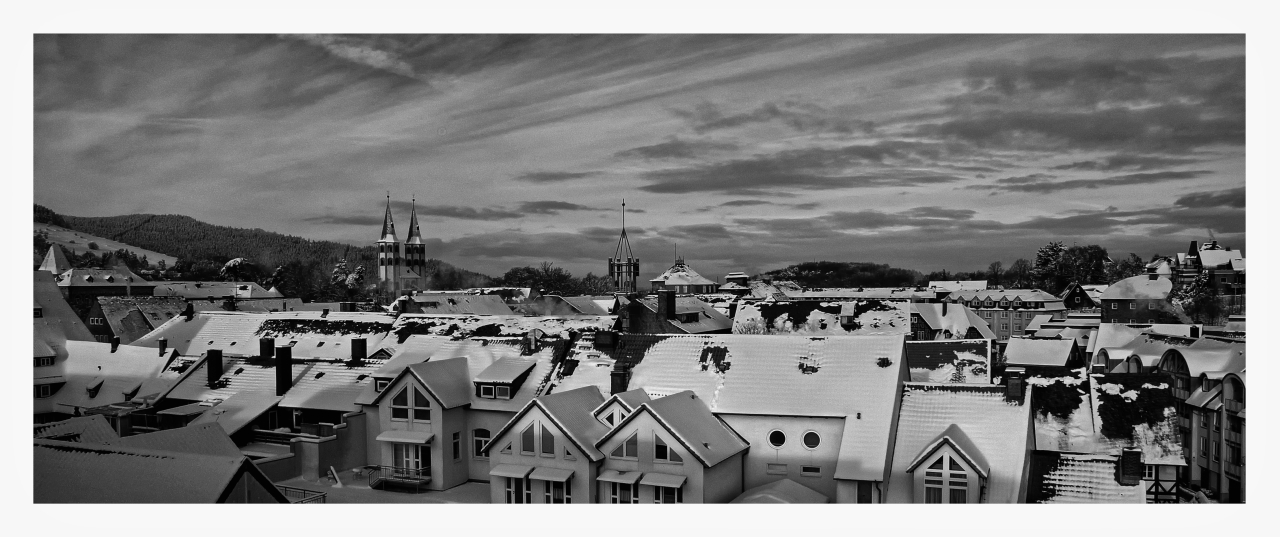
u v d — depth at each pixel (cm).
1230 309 13100
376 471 4947
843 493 3941
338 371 5688
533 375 5069
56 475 3472
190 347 7538
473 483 4875
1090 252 15862
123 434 5625
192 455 3428
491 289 17488
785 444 4281
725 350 4803
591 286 18562
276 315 7669
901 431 4138
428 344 5616
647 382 4741
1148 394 4666
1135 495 3656
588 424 4269
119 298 11869
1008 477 3794
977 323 12006
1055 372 4984
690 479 3900
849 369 4431
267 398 5603
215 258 19412
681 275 17988
